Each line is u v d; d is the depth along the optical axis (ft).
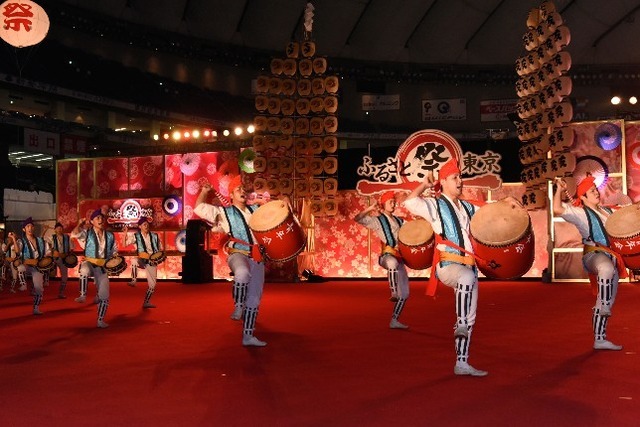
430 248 21.93
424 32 117.29
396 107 124.26
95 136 102.89
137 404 13.83
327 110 55.06
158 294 44.32
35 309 32.63
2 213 82.02
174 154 61.82
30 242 33.55
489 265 15.89
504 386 15.02
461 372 16.28
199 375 16.81
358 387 15.11
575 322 26.71
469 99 124.57
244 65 116.47
